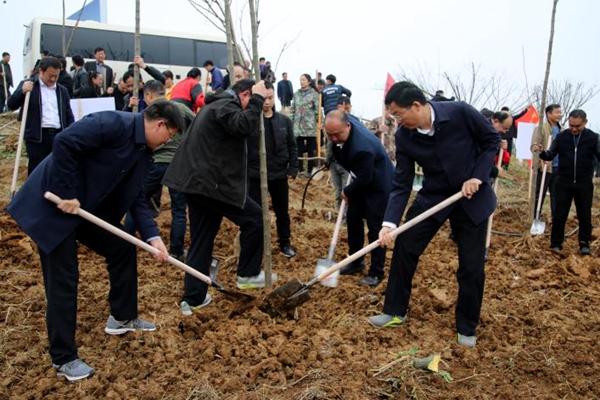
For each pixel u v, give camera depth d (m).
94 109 7.63
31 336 4.00
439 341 4.21
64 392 3.38
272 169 6.09
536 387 3.65
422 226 4.22
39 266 5.53
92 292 4.92
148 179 5.81
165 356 3.81
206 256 4.66
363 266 5.89
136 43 6.55
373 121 12.16
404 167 4.33
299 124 11.45
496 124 7.25
